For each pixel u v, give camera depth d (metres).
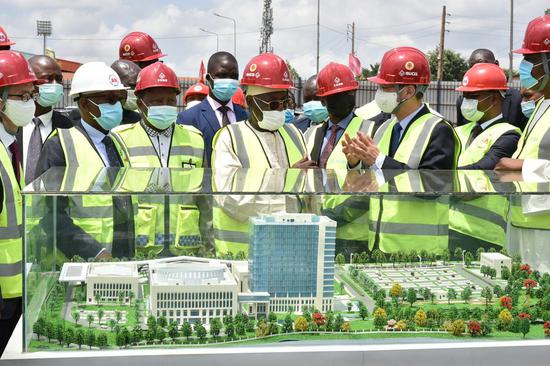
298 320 2.83
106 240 2.84
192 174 3.41
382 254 2.90
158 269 2.79
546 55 4.26
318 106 6.63
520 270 2.97
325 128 5.37
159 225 2.86
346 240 2.89
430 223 2.95
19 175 3.85
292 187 2.99
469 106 5.05
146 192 2.84
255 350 2.72
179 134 5.00
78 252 2.82
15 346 2.76
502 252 2.98
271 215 2.89
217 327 2.78
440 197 2.94
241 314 2.82
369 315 2.85
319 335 2.80
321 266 2.88
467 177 3.45
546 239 3.02
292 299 2.84
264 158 4.39
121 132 4.86
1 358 2.64
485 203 2.98
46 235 2.79
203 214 2.87
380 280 2.90
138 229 2.85
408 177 3.40
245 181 3.15
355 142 4.19
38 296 2.77
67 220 2.79
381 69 4.41
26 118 3.78
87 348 2.73
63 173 3.36
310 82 6.69
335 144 5.18
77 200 2.79
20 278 3.43
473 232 2.98
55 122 5.84
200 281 2.79
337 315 2.86
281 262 2.84
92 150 4.27
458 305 2.91
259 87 4.32
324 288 2.88
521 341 2.86
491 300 2.93
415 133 4.25
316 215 2.88
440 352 2.79
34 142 5.46
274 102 4.34
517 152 4.43
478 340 2.86
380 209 2.91
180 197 2.85
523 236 3.01
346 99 5.09
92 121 4.48
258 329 2.80
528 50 4.32
